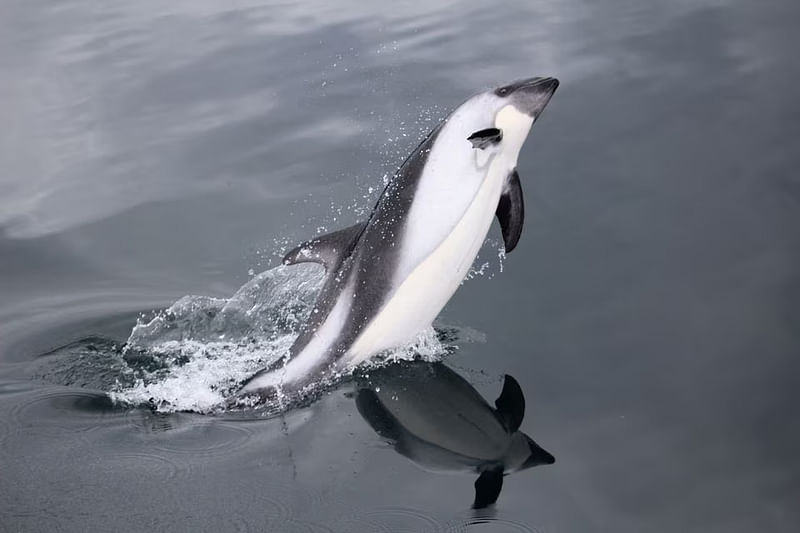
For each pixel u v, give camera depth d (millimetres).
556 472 5562
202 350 7398
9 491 5660
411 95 10734
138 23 13898
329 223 8883
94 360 7305
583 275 7520
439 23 12695
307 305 7891
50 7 14805
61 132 10891
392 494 5465
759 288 7047
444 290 7012
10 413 6547
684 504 5234
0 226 9289
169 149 10391
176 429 6328
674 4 12234
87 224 9281
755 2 11859
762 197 8133
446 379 6574
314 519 5293
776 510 5145
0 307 8070
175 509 5434
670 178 8602
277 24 13336
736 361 6363
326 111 10719
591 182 8719
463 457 5770
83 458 5988
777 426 5773
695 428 5824
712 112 9555
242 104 11156
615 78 10508
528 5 13016
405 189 6965
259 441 6117
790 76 10000
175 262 8656
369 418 6266
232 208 9297
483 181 6844
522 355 6730
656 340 6668
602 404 6129
